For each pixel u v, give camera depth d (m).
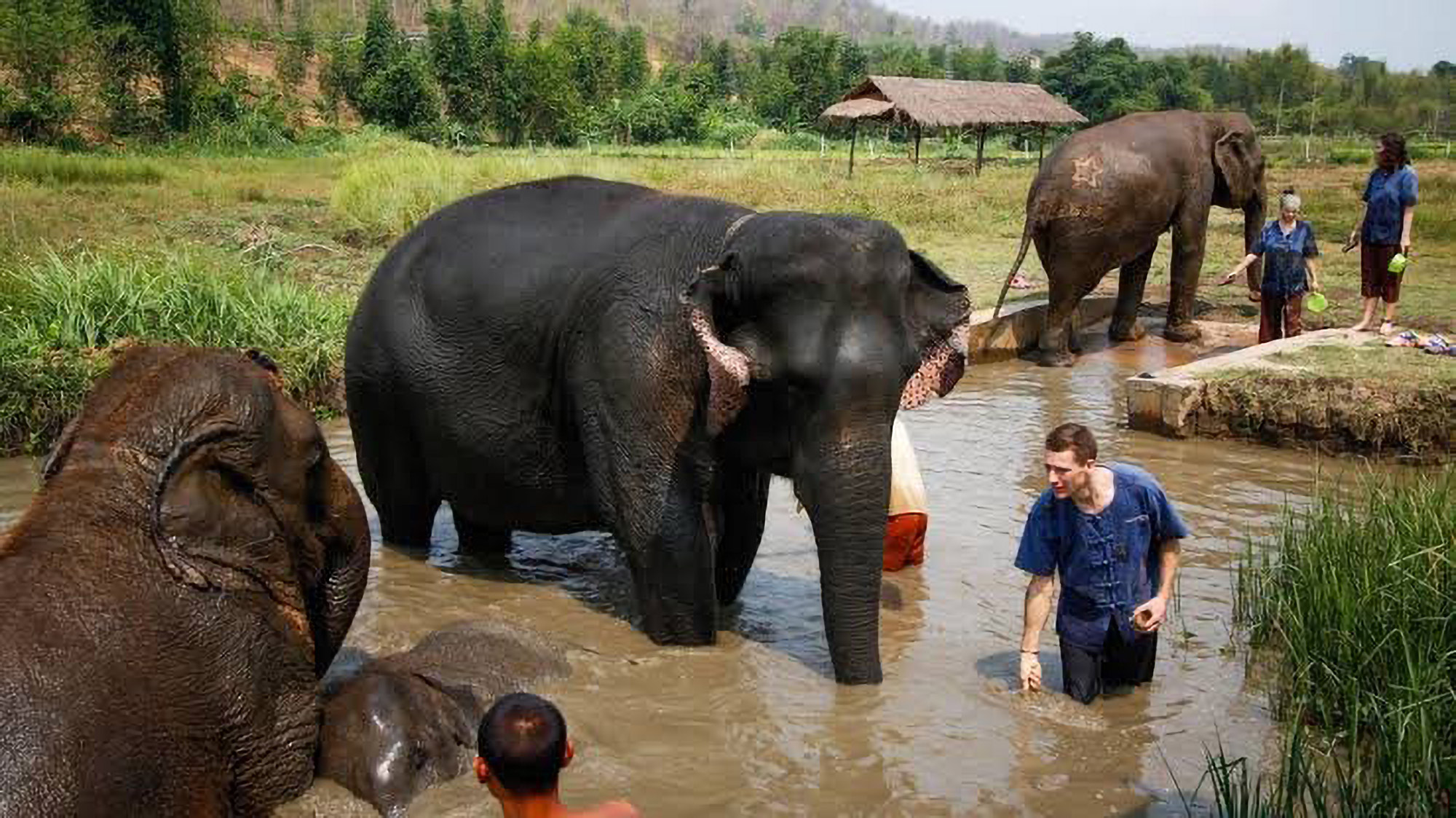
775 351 5.32
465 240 6.67
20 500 8.03
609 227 6.21
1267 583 6.20
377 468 7.20
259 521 4.25
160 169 28.58
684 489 5.84
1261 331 12.78
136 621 3.79
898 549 6.93
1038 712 5.32
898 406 5.34
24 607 3.61
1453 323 13.26
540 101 65.25
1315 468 8.94
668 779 4.75
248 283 11.64
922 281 5.70
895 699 5.42
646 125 67.62
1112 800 4.63
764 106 81.44
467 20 66.00
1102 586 5.33
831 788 4.70
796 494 5.42
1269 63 108.00
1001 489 8.56
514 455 6.48
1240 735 5.14
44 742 3.40
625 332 5.85
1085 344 14.10
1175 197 13.37
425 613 6.39
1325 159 53.12
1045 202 12.91
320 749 4.49
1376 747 4.50
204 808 3.87
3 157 26.75
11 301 10.41
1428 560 5.50
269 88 56.38
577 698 5.43
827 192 26.72
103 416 4.12
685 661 5.85
